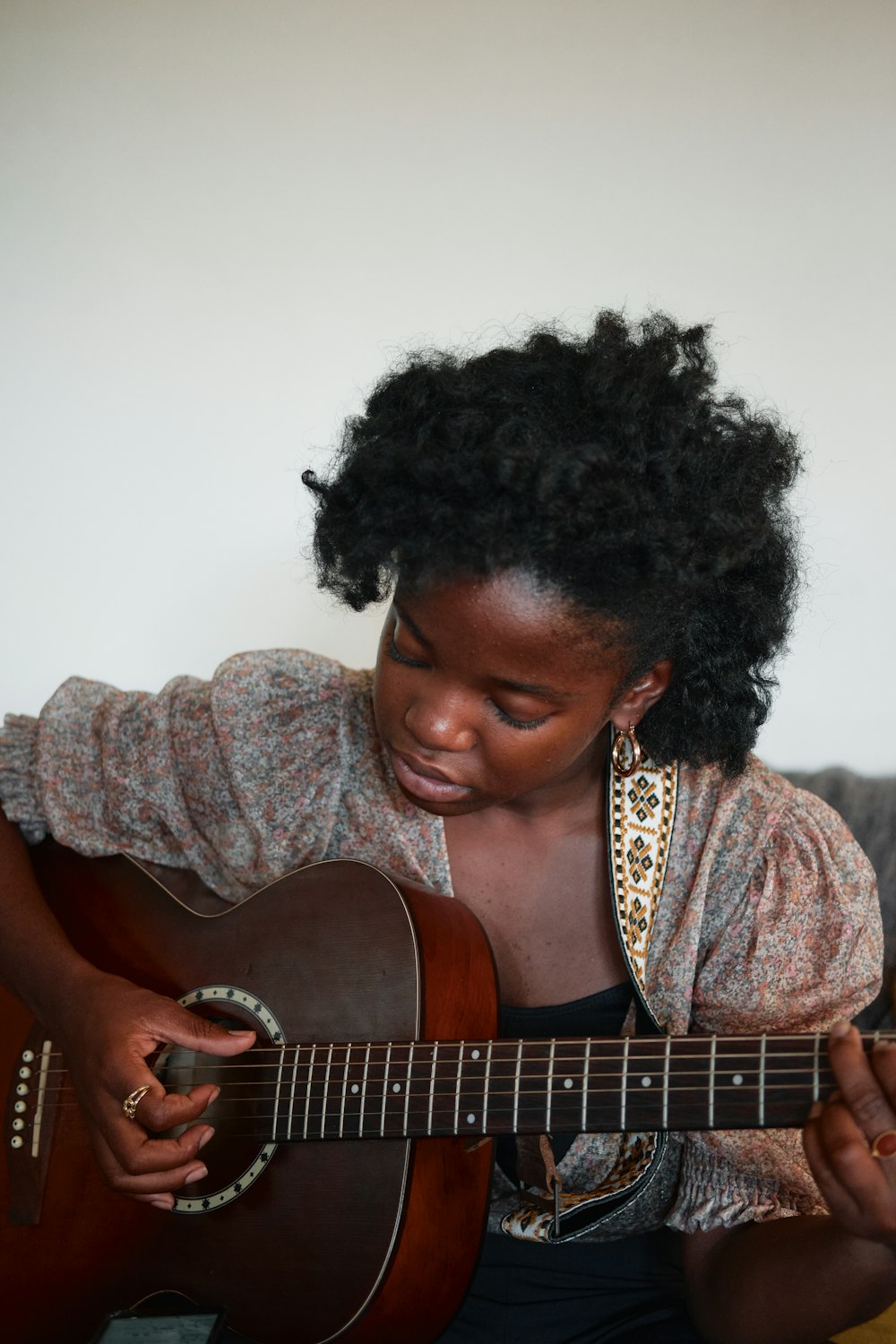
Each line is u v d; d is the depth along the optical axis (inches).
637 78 93.5
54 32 100.0
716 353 92.8
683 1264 45.0
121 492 100.7
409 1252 42.2
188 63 99.0
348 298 98.3
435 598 34.6
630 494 34.0
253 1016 45.9
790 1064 34.9
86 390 100.8
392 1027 44.1
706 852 45.0
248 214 98.9
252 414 99.4
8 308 101.2
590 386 35.6
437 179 96.9
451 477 33.8
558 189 95.2
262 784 50.4
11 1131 48.3
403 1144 42.4
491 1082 39.8
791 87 91.2
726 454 37.6
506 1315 46.7
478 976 44.8
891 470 90.7
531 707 36.3
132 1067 42.1
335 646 98.9
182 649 100.5
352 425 40.5
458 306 97.3
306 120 98.0
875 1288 38.5
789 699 91.1
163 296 99.9
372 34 97.0
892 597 90.7
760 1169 42.3
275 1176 43.8
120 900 51.3
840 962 43.1
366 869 46.8
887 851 72.1
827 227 91.2
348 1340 42.6
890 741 90.3
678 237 93.4
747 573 41.1
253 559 99.7
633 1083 37.1
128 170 99.8
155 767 52.4
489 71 95.7
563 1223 45.4
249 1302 43.6
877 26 89.9
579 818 47.1
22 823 54.0
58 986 46.4
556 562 33.6
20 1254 46.9
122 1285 45.4
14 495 101.7
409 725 37.5
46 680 101.7
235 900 51.5
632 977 44.7
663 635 38.3
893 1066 30.5
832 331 91.4
